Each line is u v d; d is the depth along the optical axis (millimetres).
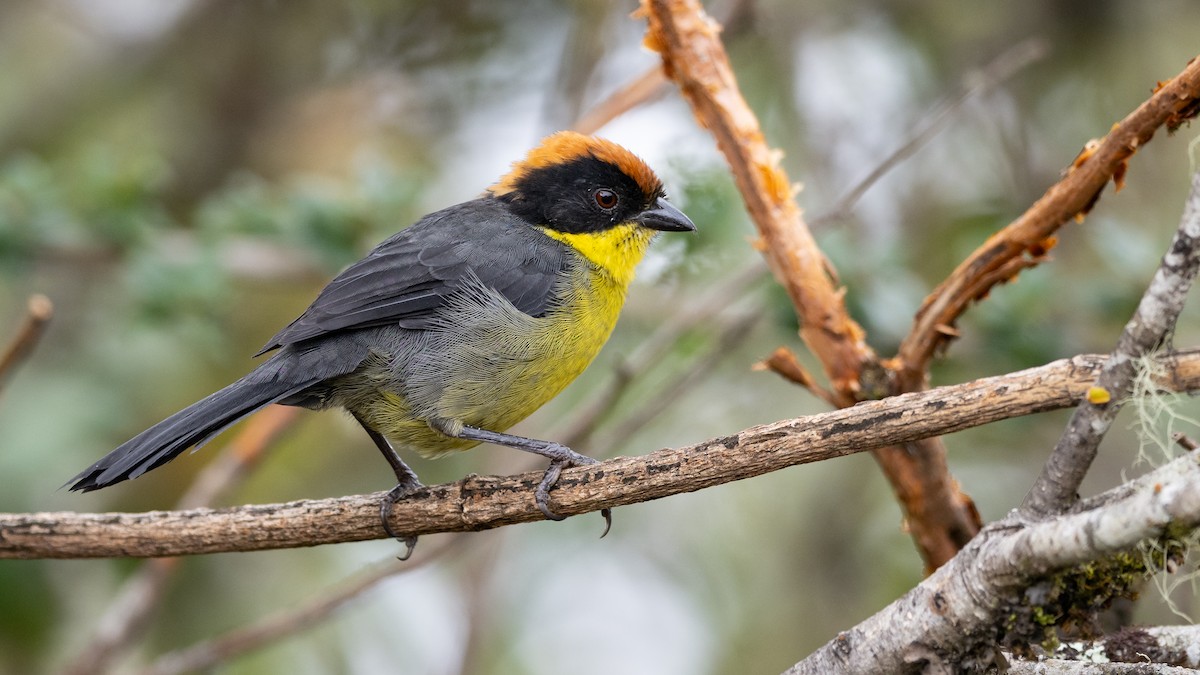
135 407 12055
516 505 6301
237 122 13938
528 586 12562
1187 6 11797
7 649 11469
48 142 13562
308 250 11055
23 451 11406
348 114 13914
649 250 9961
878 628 5344
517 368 8141
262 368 7703
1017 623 5066
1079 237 11758
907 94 12625
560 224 8758
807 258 7121
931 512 7016
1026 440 11688
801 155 12367
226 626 11773
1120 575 4934
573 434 9555
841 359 7066
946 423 5418
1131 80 11852
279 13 13828
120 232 10953
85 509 11820
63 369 12188
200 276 10594
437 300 8109
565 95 12195
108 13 14008
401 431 8125
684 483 5879
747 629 12156
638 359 9828
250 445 9797
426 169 13445
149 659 11562
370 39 13945
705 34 7320
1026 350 9602
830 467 12398
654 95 10320
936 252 12031
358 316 7918
